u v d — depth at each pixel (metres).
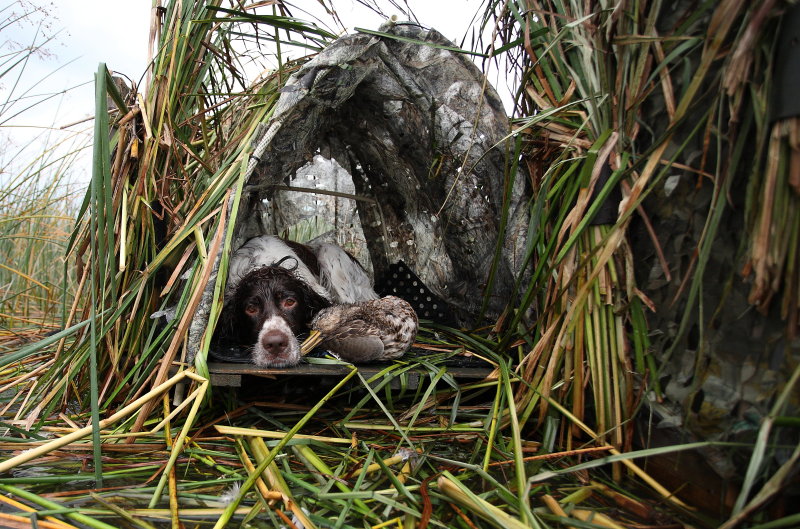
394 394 1.11
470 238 1.30
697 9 0.66
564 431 0.86
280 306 1.20
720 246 0.63
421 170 1.35
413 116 1.24
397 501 0.65
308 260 1.45
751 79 0.59
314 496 0.66
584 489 0.70
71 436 0.66
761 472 0.56
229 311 1.22
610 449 0.75
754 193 0.58
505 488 0.65
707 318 0.64
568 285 0.83
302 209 1.72
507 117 1.16
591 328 0.81
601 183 0.82
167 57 1.06
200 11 1.12
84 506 0.63
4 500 0.62
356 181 1.57
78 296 0.98
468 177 1.23
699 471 0.64
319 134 1.29
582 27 0.85
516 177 1.12
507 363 1.06
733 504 0.59
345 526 0.60
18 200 1.88
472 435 0.88
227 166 1.05
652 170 0.71
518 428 0.76
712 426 0.62
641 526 0.61
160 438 0.84
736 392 0.60
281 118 1.05
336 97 1.15
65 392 0.95
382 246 1.61
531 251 0.95
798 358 0.54
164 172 1.03
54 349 1.27
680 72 0.71
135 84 1.05
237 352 1.15
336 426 0.92
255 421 0.95
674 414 0.68
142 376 0.90
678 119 0.67
